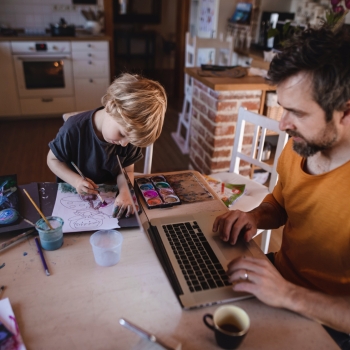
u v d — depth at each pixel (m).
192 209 1.15
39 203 1.10
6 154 3.06
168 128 3.89
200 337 0.71
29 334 0.70
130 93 1.08
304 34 0.77
